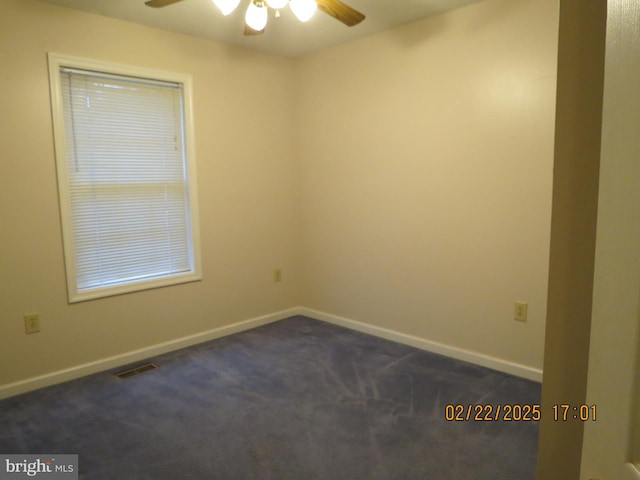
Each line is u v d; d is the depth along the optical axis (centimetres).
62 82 274
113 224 304
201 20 293
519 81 261
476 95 280
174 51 315
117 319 304
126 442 213
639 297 56
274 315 395
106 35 285
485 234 286
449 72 291
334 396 256
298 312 411
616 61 58
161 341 327
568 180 95
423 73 304
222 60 342
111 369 300
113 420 233
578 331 97
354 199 358
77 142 284
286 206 396
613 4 59
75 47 273
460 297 302
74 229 287
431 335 321
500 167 274
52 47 265
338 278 379
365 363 302
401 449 205
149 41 303
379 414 236
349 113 352
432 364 299
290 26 310
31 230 266
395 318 342
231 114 351
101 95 290
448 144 297
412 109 312
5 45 250
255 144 368
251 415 237
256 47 354
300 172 397
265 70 369
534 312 269
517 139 265
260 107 369
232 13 280
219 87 342
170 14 283
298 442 212
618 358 61
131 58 296
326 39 338
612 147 60
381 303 350
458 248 299
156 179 320
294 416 235
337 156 365
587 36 90
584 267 94
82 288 293
